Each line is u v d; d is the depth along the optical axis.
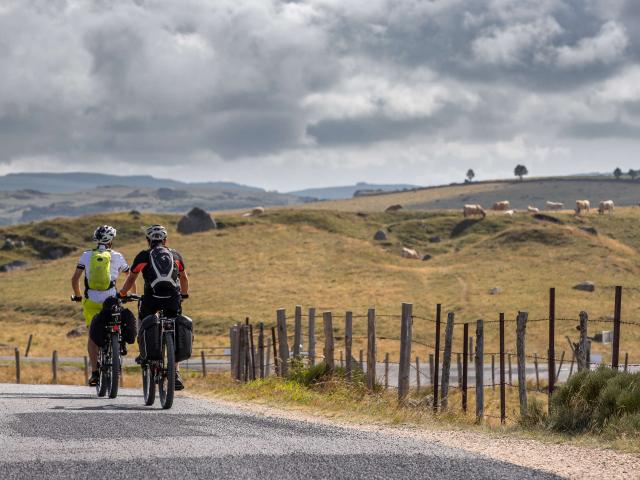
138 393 40.03
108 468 16.00
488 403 65.69
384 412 31.30
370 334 44.47
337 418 29.20
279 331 53.66
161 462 16.72
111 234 31.33
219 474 15.77
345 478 15.77
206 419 24.41
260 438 20.50
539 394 79.25
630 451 22.09
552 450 21.98
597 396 29.00
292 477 15.70
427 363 132.12
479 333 39.06
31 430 20.67
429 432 25.66
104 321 30.75
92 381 31.42
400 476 16.09
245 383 48.97
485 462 18.08
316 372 46.47
